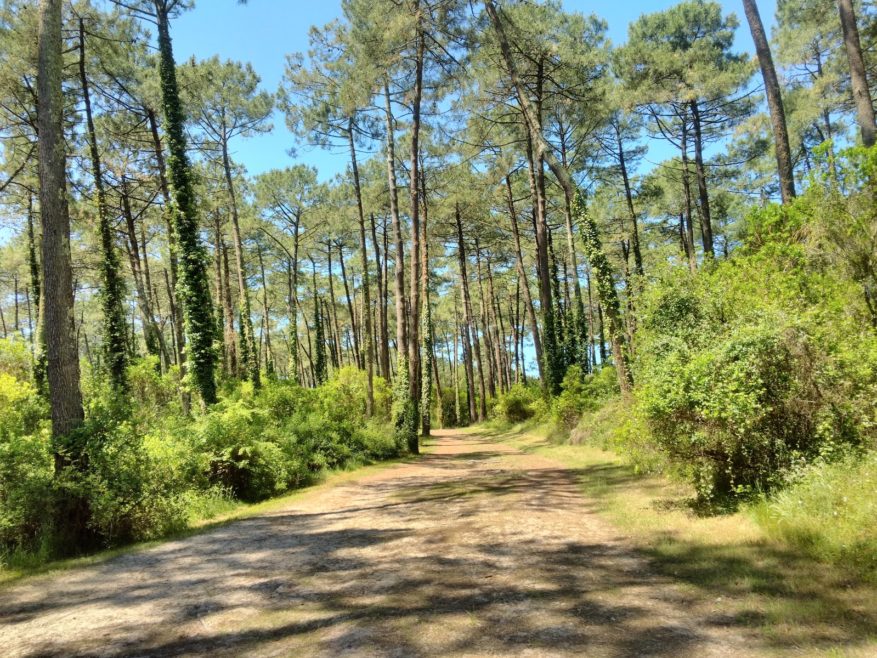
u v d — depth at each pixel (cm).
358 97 1883
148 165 2239
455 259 4162
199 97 2281
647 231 3272
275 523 800
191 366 1599
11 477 684
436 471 1334
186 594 475
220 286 2998
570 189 1411
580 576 452
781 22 2227
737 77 2028
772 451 577
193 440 1045
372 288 4912
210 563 581
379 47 1730
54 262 759
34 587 528
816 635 307
